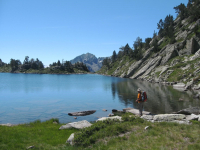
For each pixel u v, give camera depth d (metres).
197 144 7.91
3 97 40.34
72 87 63.16
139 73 120.06
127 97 38.75
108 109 27.16
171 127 11.05
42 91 51.66
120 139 9.69
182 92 44.00
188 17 139.00
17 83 82.38
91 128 11.30
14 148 8.99
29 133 12.19
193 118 14.21
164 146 8.09
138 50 167.00
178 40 115.31
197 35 92.38
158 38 161.88
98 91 50.78
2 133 11.74
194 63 69.69
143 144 8.55
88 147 9.23
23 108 28.34
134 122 12.46
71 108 28.23
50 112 25.45
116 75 160.75
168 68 83.44
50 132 12.69
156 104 29.00
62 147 9.45
